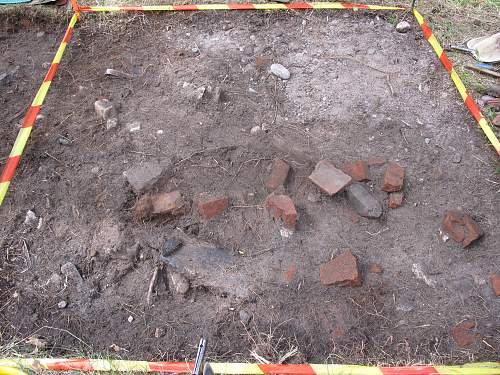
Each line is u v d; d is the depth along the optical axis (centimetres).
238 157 321
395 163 319
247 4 436
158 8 430
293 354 242
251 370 230
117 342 250
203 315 258
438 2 452
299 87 370
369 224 292
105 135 335
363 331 251
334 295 262
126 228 286
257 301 261
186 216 292
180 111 349
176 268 272
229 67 384
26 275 273
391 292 265
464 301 263
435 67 389
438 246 283
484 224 293
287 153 323
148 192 301
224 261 274
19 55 407
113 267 275
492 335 250
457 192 308
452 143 335
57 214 296
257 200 300
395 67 388
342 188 293
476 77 385
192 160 318
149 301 263
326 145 330
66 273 272
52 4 441
